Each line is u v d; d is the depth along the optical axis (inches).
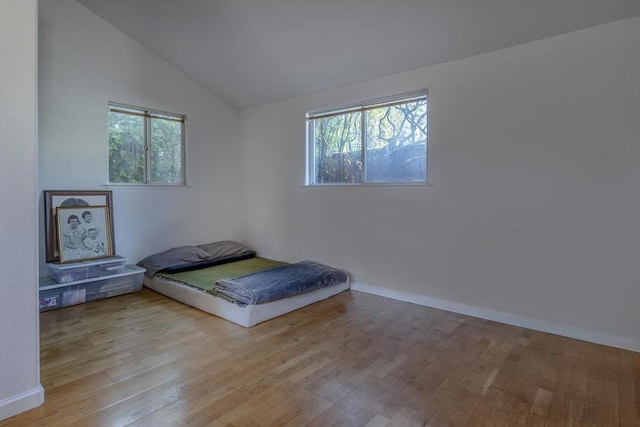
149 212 158.6
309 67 141.1
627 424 61.9
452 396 70.1
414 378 76.7
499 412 65.0
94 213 137.8
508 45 105.3
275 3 113.8
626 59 89.2
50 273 127.0
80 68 135.6
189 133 171.8
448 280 120.8
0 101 59.6
